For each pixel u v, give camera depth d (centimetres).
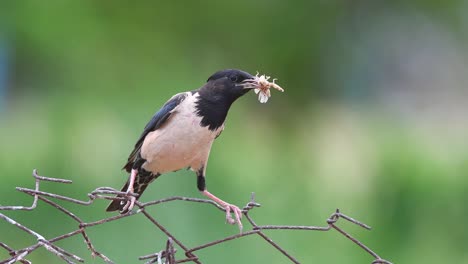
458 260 1327
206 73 1812
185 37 1928
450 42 2486
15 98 1967
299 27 1989
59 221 1127
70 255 583
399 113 2308
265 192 1275
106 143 1298
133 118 1330
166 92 1536
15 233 1155
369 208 1352
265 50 1973
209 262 1073
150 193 1073
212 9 1922
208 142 856
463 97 3006
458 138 1906
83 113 1416
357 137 1972
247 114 1778
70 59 1842
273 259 1132
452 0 2175
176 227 1066
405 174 1387
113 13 1883
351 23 2091
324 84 2064
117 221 1075
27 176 1207
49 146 1287
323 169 1633
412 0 2147
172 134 839
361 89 2339
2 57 1939
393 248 1308
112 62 1838
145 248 1060
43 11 1855
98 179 1233
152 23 1906
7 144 1359
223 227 1084
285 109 1984
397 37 2381
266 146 1775
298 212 1273
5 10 1864
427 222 1348
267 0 1953
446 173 1391
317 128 2034
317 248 1220
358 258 1261
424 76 2959
